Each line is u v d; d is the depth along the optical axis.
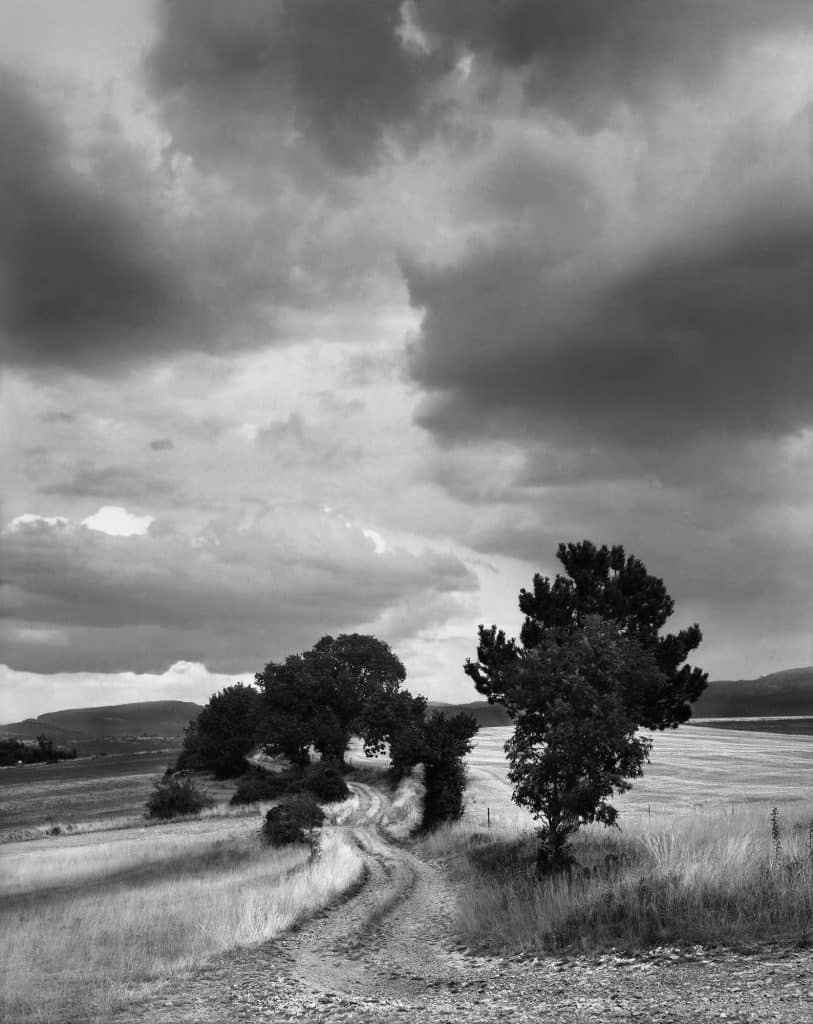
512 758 24.50
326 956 17.14
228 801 84.38
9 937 19.64
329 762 84.19
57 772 136.75
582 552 39.16
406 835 50.56
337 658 111.50
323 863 33.03
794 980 10.62
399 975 14.98
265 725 105.25
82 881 36.03
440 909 22.98
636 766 23.59
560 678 24.25
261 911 21.11
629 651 24.95
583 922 15.87
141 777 114.31
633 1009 10.38
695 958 12.49
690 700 37.94
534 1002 11.50
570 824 23.73
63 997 13.79
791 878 15.02
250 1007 12.43
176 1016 12.06
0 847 58.94
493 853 30.67
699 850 19.08
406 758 50.59
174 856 43.62
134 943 18.34
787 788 55.09
